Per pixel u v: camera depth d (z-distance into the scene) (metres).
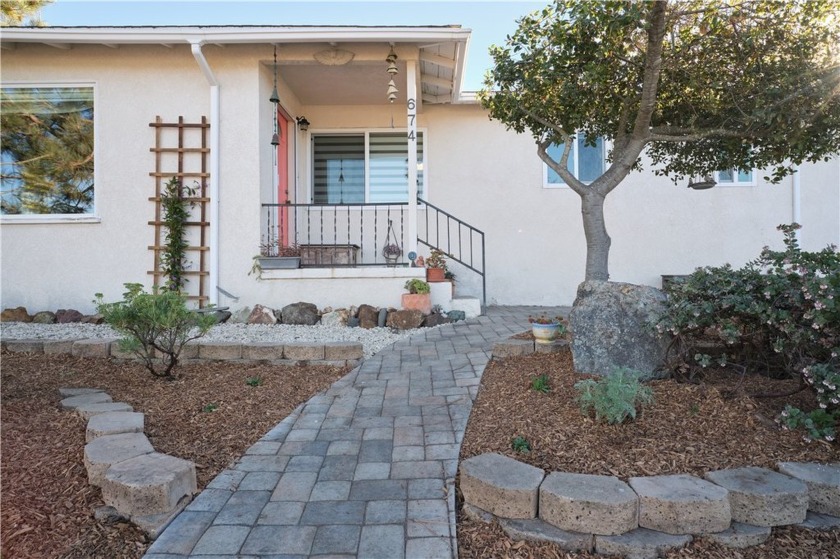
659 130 3.88
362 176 7.92
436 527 1.99
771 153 3.71
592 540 1.89
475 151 7.70
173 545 1.87
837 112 3.24
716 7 3.38
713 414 2.65
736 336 2.70
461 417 3.02
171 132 6.03
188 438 2.73
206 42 5.60
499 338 4.88
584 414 2.70
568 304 7.63
